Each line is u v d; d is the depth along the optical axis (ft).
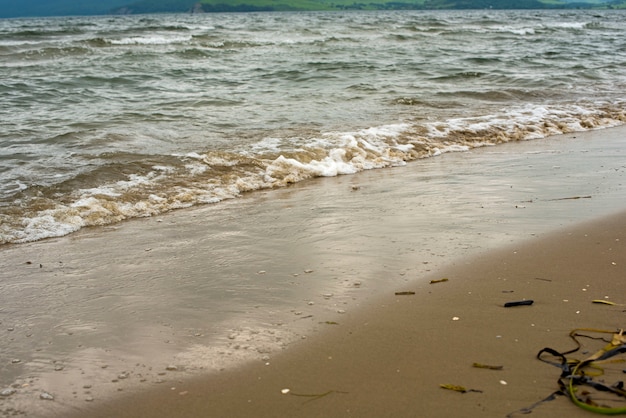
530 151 33.45
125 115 40.93
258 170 28.53
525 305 14.19
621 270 16.10
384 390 11.00
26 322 14.28
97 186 25.57
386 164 30.81
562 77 61.46
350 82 58.49
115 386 11.48
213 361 12.24
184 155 30.04
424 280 16.01
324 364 11.98
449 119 40.45
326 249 18.61
